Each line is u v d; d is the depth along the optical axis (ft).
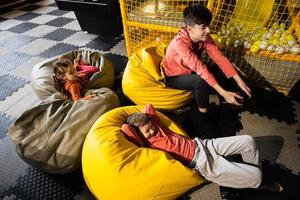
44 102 5.54
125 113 5.29
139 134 4.86
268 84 7.11
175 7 7.31
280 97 7.04
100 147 4.26
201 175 4.39
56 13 13.34
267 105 6.78
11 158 5.58
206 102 5.84
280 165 5.22
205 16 4.64
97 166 4.16
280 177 5.00
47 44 10.32
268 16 7.06
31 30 11.55
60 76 6.26
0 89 7.77
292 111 6.59
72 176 5.16
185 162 4.51
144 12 7.57
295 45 6.37
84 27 10.86
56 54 9.61
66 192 4.87
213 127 6.15
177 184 4.10
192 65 5.23
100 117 5.03
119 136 4.51
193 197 4.70
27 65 8.96
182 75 5.97
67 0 9.18
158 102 6.24
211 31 7.31
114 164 4.02
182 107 6.70
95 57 7.54
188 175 4.11
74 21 12.32
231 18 7.11
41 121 5.23
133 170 3.99
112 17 9.73
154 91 6.15
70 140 4.83
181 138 4.78
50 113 5.27
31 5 14.62
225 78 6.51
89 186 4.46
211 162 4.32
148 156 4.16
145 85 6.21
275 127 6.14
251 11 7.03
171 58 5.83
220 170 4.20
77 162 4.98
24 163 5.46
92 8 9.18
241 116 6.48
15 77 8.32
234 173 4.14
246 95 5.86
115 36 10.73
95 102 5.48
